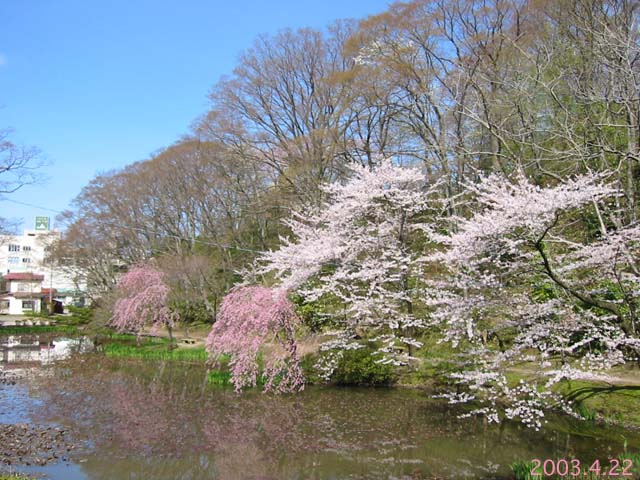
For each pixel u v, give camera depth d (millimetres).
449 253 10031
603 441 10195
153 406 13758
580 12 15000
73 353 25594
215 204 32281
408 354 16109
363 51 21000
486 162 21109
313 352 17594
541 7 16453
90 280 37812
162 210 34562
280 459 9633
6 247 71500
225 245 30172
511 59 17922
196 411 13219
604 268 10094
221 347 16172
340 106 23375
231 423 12062
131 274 26609
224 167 30078
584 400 11500
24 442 10438
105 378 18297
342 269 15492
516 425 11664
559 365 12953
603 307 9695
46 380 17844
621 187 12977
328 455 9852
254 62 25828
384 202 15758
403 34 19797
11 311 65750
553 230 12070
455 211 17453
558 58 16344
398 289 16375
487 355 12625
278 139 26969
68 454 9805
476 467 9133
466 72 18500
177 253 32875
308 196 24125
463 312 10484
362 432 11328
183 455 9828
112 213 35875
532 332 10312
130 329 27531
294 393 15359
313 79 25250
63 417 12523
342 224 15883
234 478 8703
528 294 11938
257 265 24828
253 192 30312
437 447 10273
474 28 18578
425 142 21438
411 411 13164
